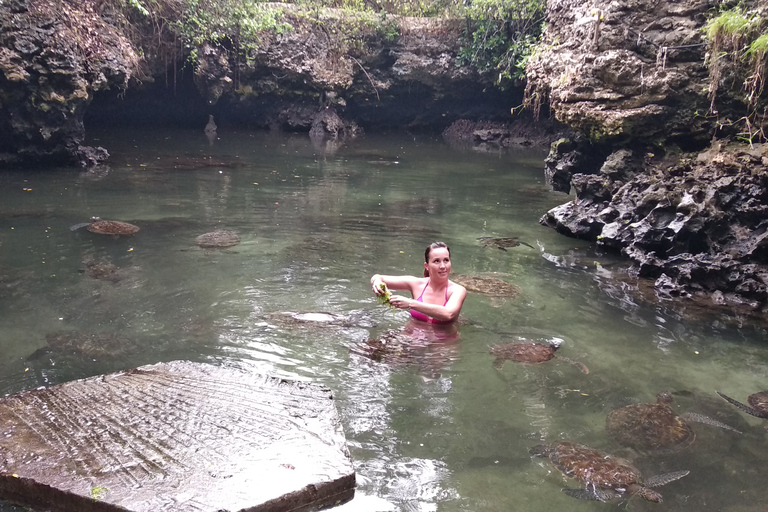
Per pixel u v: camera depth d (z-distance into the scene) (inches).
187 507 104.7
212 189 398.0
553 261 275.7
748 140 305.0
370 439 129.5
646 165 348.2
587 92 368.2
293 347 171.2
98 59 470.0
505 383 156.6
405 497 112.0
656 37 340.5
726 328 206.5
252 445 123.0
